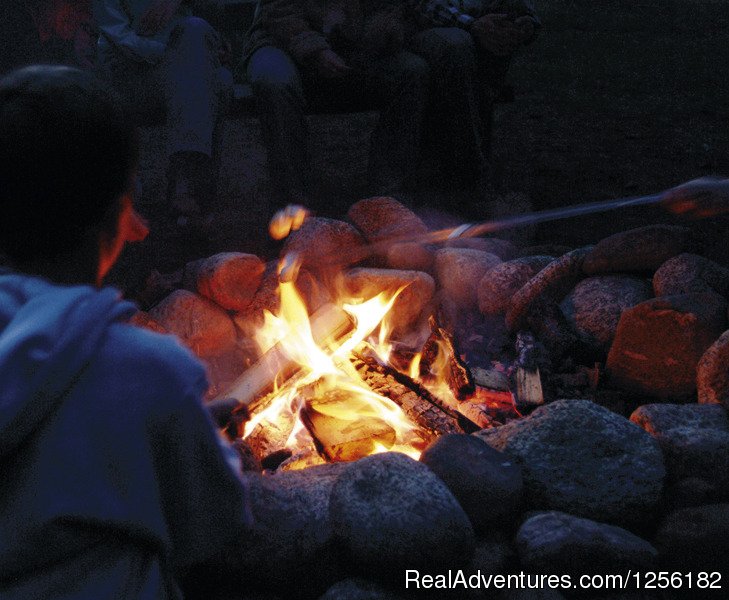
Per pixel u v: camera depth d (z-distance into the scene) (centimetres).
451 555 187
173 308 318
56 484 101
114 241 118
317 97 436
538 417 231
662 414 239
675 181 513
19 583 101
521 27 436
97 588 102
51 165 106
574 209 264
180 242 422
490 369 313
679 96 663
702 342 275
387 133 420
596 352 308
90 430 103
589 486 215
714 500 216
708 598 199
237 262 324
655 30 823
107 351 107
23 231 109
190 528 111
